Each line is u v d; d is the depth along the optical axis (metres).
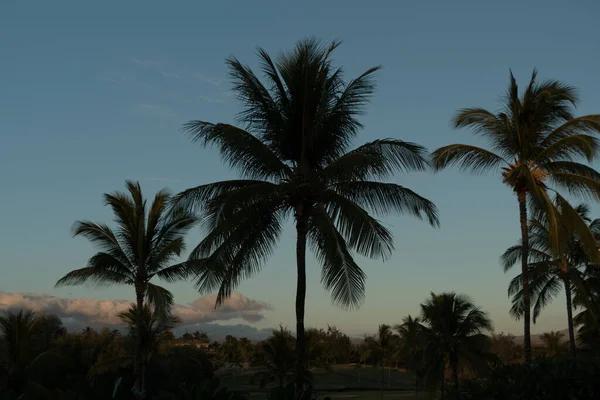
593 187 22.45
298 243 17.92
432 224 17.81
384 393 79.88
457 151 24.58
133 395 3.76
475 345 38.47
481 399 7.88
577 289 33.25
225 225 17.20
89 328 54.53
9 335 29.66
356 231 16.86
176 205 18.12
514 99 24.00
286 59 18.75
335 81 18.05
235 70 18.55
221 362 92.31
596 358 7.92
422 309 39.81
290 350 46.62
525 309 23.97
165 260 28.41
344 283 17.83
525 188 23.70
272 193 17.20
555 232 21.03
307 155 18.53
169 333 37.53
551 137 23.66
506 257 31.78
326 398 4.04
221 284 18.48
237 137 16.94
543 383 7.54
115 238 29.12
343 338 119.75
